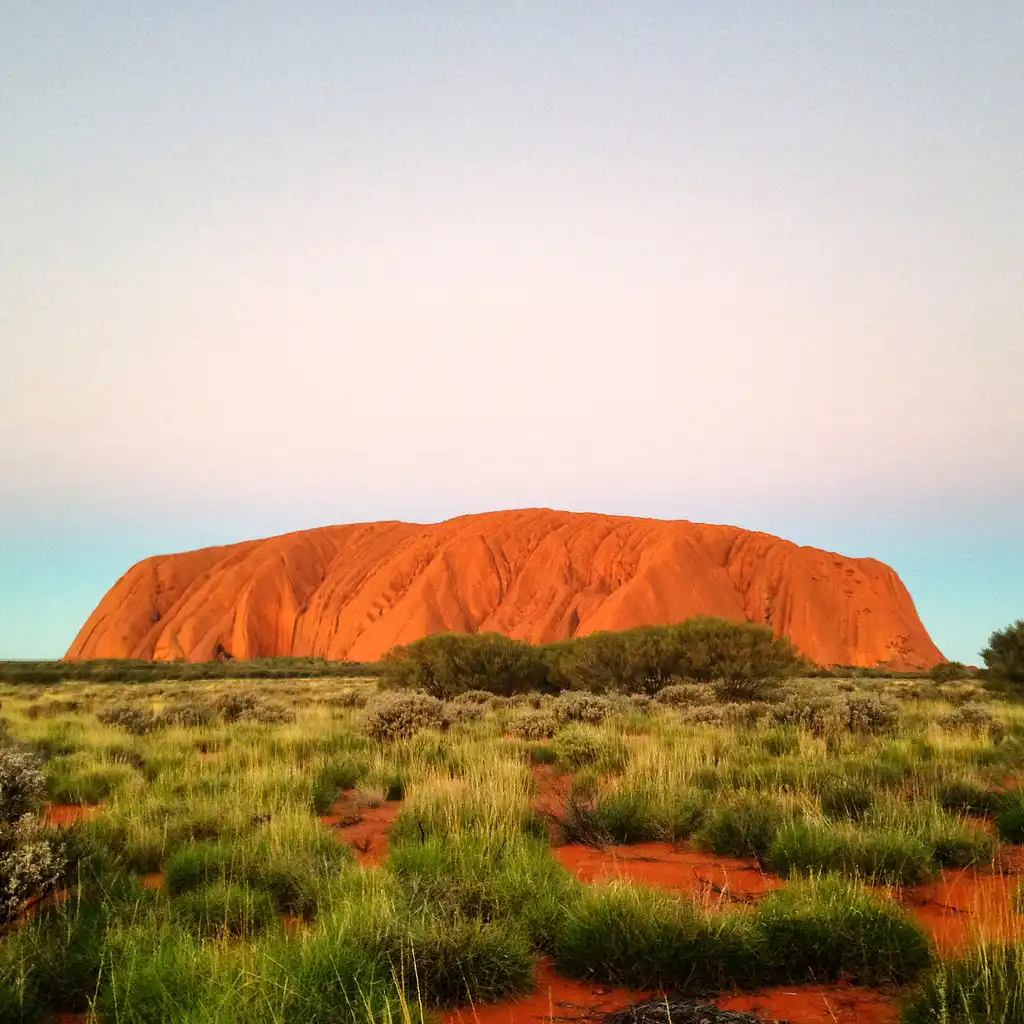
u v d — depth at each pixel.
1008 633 35.09
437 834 8.58
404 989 5.18
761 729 17.91
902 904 7.08
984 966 4.89
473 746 15.48
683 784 11.12
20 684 56.69
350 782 13.66
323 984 5.07
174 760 15.09
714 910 6.41
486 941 5.71
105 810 10.51
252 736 18.81
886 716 18.16
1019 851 8.96
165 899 7.15
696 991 5.56
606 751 14.56
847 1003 5.35
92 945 5.94
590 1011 5.28
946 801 10.86
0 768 7.95
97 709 29.27
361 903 6.23
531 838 8.88
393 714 18.97
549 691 36.03
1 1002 5.08
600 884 6.88
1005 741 16.16
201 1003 4.76
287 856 7.99
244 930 6.29
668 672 33.16
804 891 6.58
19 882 6.57
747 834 8.91
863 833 8.45
